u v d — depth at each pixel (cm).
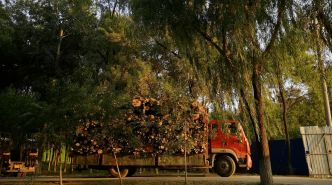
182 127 1201
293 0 952
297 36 951
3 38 2081
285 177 1423
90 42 2161
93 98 935
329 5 955
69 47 2517
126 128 1083
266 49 978
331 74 1016
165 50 1778
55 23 2439
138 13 1073
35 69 2353
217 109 959
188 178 1320
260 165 1003
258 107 1012
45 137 873
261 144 1003
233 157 1398
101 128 1053
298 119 2208
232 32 955
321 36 974
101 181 1198
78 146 1316
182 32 1019
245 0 945
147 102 1293
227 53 967
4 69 2409
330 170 1395
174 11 1030
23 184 1151
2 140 1627
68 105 868
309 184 1056
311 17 957
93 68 1939
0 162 1650
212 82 971
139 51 1811
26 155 1873
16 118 1196
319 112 1995
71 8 2225
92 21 2212
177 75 1694
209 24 1012
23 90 2414
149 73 1725
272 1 962
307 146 1443
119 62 1891
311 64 1084
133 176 1512
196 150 1295
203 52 1028
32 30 2427
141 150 1320
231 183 1084
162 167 1365
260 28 976
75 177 1525
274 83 1030
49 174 1916
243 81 930
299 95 1923
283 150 1838
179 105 1206
